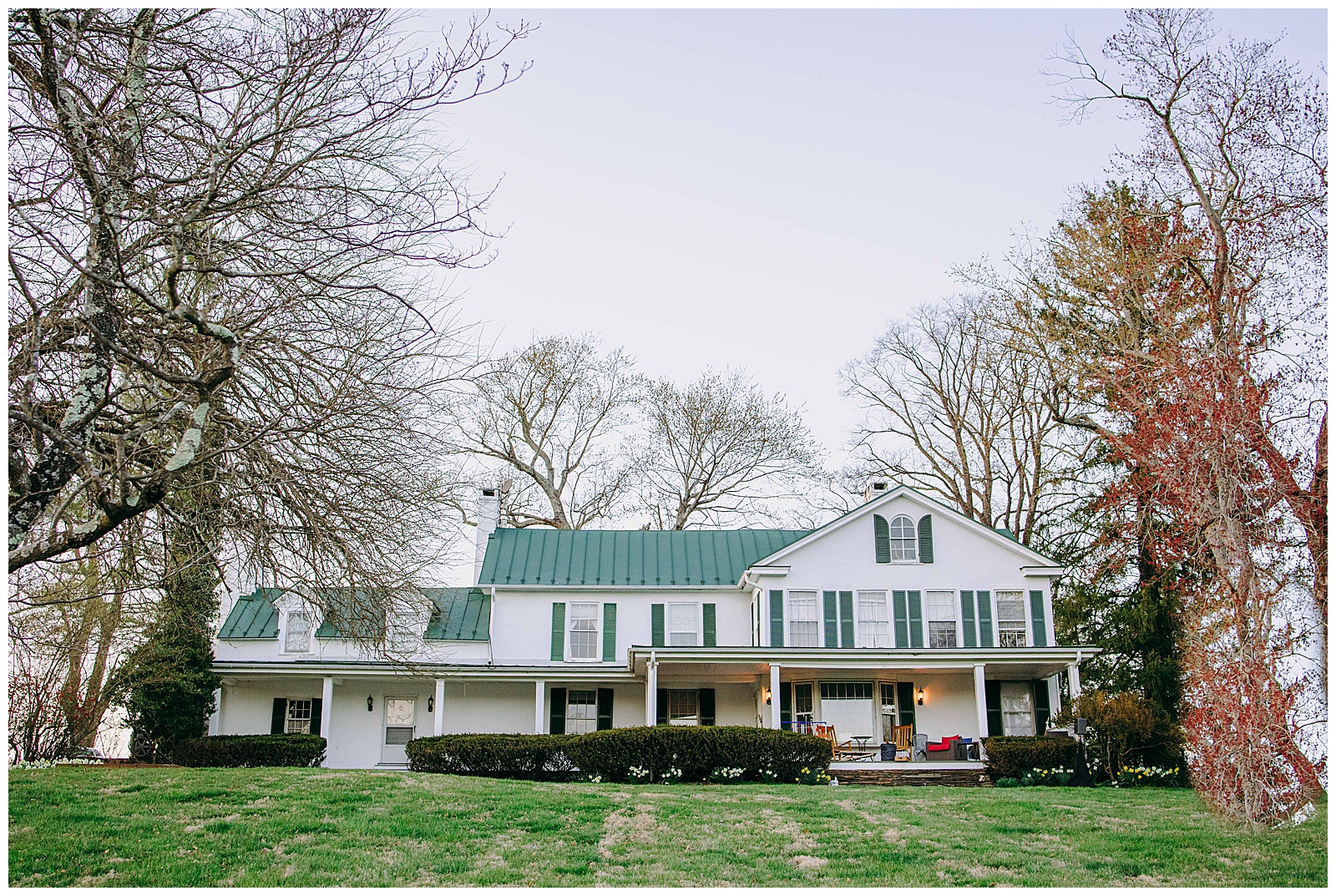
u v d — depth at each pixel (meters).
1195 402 17.95
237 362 9.71
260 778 19.14
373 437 11.86
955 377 37.44
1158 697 26.33
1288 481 17.50
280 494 11.53
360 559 12.09
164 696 24.52
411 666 15.48
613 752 22.28
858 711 27.33
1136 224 24.80
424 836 15.02
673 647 25.52
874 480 29.23
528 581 29.17
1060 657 25.05
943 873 13.52
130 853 13.59
